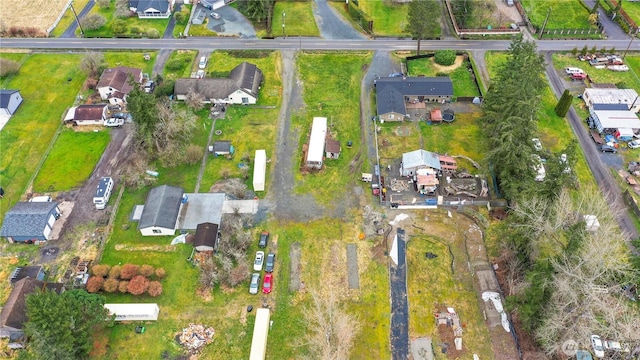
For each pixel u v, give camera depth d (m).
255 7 112.25
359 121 89.56
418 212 74.44
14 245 69.75
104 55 103.69
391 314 62.44
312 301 63.56
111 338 59.84
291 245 69.94
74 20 114.62
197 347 59.34
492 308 63.00
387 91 91.56
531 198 63.81
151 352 58.78
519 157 69.56
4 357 57.91
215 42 108.19
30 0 121.19
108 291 63.50
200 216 73.00
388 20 114.88
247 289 64.94
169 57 103.75
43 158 82.25
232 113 90.75
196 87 91.75
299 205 75.25
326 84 97.56
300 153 83.44
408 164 78.69
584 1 121.44
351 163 81.94
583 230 56.69
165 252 68.94
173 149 80.12
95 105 89.56
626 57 104.50
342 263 67.81
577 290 54.22
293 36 110.31
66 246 69.69
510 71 79.06
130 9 115.81
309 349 58.72
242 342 59.84
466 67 102.25
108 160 82.06
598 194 68.81
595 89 93.06
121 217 73.56
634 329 54.22
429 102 93.88
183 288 64.94
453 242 70.56
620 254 62.22
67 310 53.47
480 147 83.94
